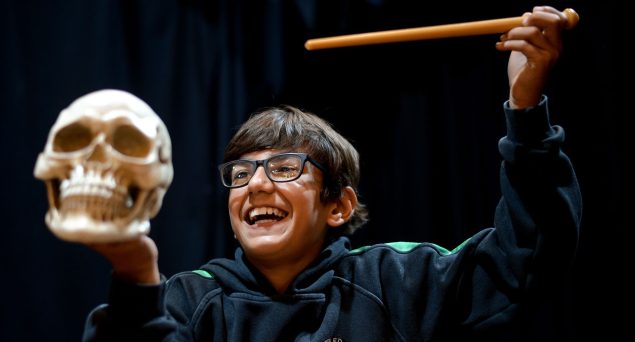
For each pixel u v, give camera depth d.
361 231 2.02
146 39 1.92
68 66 1.83
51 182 0.74
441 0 2.00
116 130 0.75
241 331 0.95
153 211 0.77
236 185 1.01
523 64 0.87
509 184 0.90
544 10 0.84
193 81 1.96
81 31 1.85
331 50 2.04
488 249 0.94
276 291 1.01
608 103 1.81
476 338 0.97
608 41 1.83
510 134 0.88
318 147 1.05
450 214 1.94
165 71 1.92
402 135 2.02
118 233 0.71
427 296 0.98
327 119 2.02
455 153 1.94
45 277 1.78
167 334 0.81
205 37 1.99
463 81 1.98
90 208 0.70
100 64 1.84
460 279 0.96
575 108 1.83
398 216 1.99
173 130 1.92
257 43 2.02
